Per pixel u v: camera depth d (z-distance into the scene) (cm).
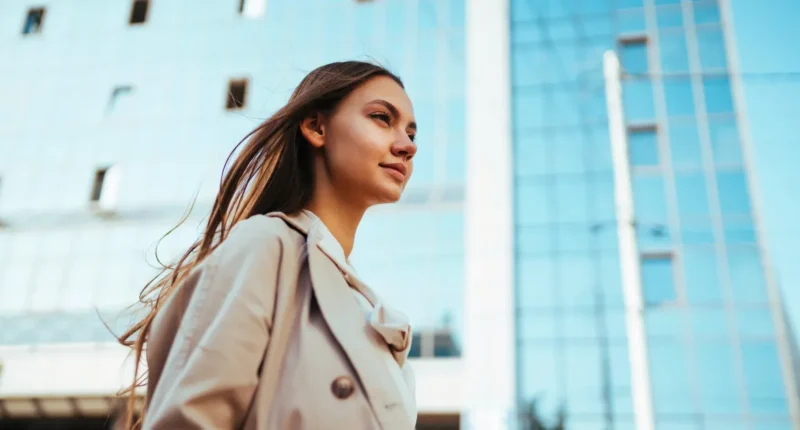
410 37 2716
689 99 2542
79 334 2530
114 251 2630
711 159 2466
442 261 2477
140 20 2958
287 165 128
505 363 2352
